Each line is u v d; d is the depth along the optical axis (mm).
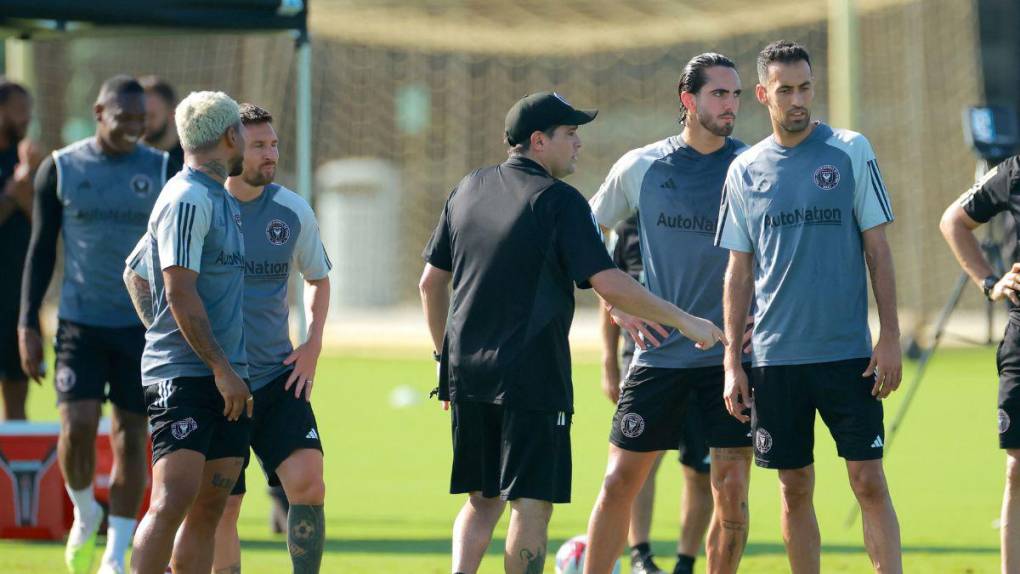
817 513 31281
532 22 92875
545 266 18203
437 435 46219
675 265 20938
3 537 27641
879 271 18750
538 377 18125
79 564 23297
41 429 27734
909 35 91812
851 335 18844
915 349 68125
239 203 19547
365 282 110375
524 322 18172
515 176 18594
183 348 17734
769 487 35344
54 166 23641
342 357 78438
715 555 20781
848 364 18797
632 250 24141
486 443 18859
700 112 20594
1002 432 19766
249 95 95938
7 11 25516
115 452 22906
